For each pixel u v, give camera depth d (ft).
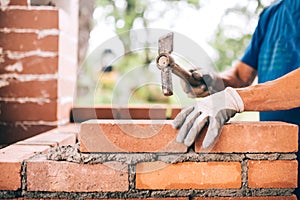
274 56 6.31
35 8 6.70
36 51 6.73
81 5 9.41
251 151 4.03
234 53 18.04
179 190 4.03
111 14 18.19
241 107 4.12
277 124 4.09
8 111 6.77
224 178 4.04
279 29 6.39
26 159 4.01
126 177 3.98
